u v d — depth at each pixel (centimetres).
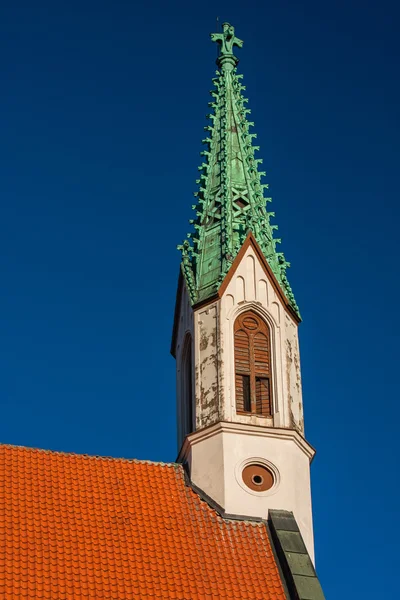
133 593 4384
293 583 4600
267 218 5888
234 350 5391
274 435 5206
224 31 6519
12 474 4878
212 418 5219
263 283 5569
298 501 5097
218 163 6047
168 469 5153
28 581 4306
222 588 4534
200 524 4869
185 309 5697
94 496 4862
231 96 6291
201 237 5788
